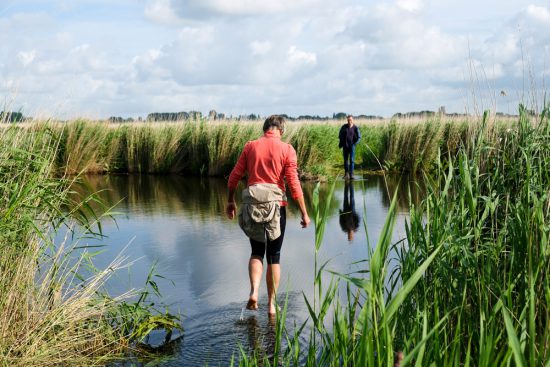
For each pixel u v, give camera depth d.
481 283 3.16
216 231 9.02
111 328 4.33
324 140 18.41
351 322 2.96
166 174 20.27
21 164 4.22
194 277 6.28
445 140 18.92
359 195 13.22
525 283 3.10
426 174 4.08
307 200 12.46
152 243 8.13
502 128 4.41
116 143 20.84
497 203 3.66
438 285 3.42
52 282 4.25
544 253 2.95
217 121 20.38
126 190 14.90
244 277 6.27
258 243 5.11
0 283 3.86
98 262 6.93
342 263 6.69
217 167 19.19
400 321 3.15
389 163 19.36
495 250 3.36
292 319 4.78
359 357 2.29
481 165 4.27
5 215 3.81
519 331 2.75
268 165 5.15
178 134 20.61
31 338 3.88
